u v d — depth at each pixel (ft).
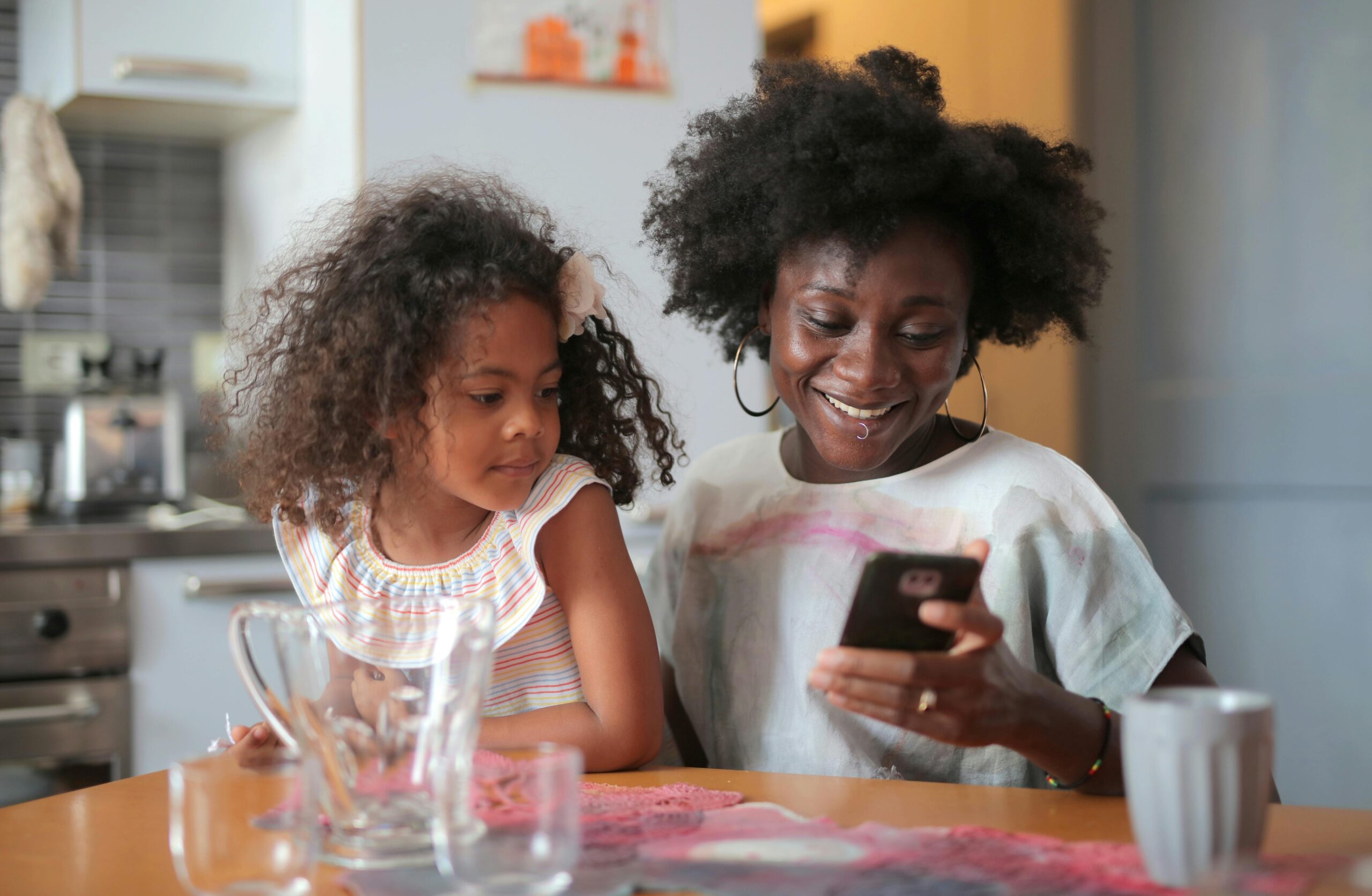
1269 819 2.47
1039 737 2.64
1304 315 7.43
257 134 8.29
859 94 3.34
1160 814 2.07
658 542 4.16
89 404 7.47
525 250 3.34
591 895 2.10
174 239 8.73
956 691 2.54
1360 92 7.11
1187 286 7.96
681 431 7.27
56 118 7.89
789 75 3.80
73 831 2.62
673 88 7.43
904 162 3.25
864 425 3.43
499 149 7.09
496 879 2.08
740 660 3.71
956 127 3.49
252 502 3.73
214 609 6.66
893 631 2.52
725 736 3.72
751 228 3.67
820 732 3.54
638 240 7.38
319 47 7.31
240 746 3.00
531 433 3.24
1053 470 3.53
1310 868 2.11
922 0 9.21
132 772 6.49
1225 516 7.84
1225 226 7.76
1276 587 7.63
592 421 3.79
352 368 3.26
